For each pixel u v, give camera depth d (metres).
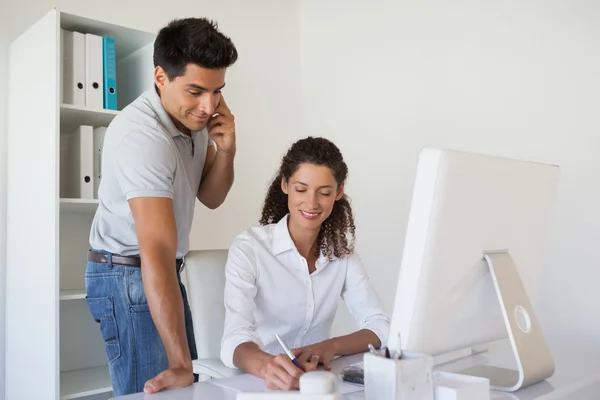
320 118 3.49
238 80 3.34
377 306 1.62
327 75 3.45
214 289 1.75
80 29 2.38
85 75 2.33
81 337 2.64
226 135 1.83
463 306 1.04
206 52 1.47
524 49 2.52
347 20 3.33
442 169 0.92
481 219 1.01
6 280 2.49
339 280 1.68
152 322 1.70
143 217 1.44
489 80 2.65
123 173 1.49
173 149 1.57
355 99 3.27
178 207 1.69
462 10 2.76
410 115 2.98
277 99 3.50
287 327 1.62
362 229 3.19
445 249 0.95
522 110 2.52
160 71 1.58
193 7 3.17
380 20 3.15
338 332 3.30
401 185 3.01
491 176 1.01
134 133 1.52
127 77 2.66
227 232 3.25
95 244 1.73
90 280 1.73
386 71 3.11
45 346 2.16
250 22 3.41
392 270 3.03
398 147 3.03
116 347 1.70
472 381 0.89
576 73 2.34
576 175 2.33
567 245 2.35
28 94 2.36
